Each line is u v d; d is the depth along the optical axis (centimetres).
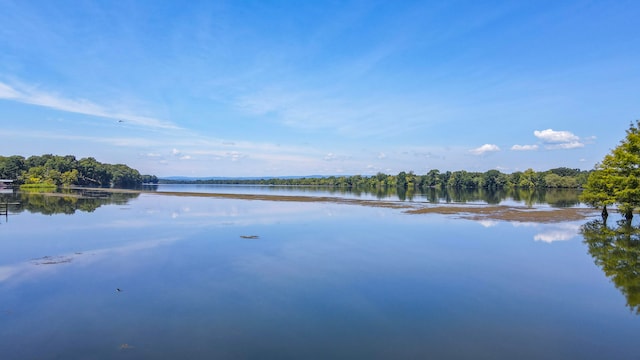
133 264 2423
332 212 5628
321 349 1345
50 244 3020
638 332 1502
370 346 1370
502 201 8012
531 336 1460
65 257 2589
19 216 4788
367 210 5922
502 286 2042
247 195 10406
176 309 1689
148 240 3219
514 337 1451
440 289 1986
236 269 2331
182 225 4122
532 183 15950
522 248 2981
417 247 3005
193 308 1702
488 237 3459
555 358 1298
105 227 3919
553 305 1778
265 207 6469
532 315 1659
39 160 17050
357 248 2956
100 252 2748
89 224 4125
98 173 18500
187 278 2139
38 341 1380
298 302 1786
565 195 10825
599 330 1519
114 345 1355
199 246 2989
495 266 2439
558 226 4156
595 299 1859
